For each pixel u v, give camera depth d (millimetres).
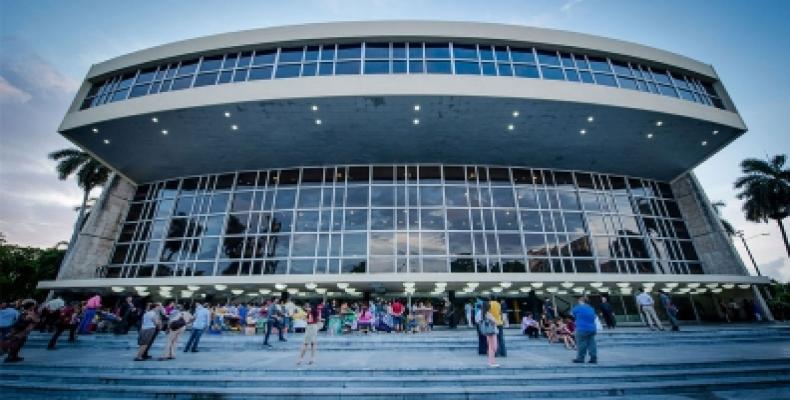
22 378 7410
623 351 10602
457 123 18125
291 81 16391
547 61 18562
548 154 21047
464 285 18703
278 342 11992
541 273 18078
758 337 13234
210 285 18031
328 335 13742
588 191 22516
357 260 19203
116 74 19281
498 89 16328
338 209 20609
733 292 21859
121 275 20609
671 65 19875
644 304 14758
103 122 17328
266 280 17547
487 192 21453
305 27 18125
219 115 17156
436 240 19734
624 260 20828
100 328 15398
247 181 22031
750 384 6723
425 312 16781
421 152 20656
